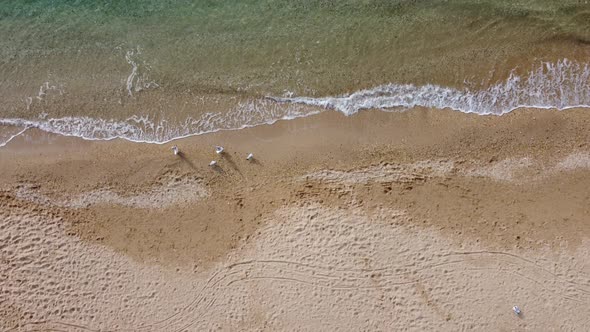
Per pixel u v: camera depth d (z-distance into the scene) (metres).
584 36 8.66
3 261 8.15
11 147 8.80
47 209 8.42
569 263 7.77
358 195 8.20
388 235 7.98
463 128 8.45
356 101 8.69
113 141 8.77
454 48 8.81
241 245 8.15
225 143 8.65
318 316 7.82
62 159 8.70
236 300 7.96
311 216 8.15
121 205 8.44
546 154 8.23
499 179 8.18
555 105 8.45
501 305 7.69
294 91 8.82
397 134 8.50
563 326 7.59
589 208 7.97
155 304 8.00
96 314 8.00
